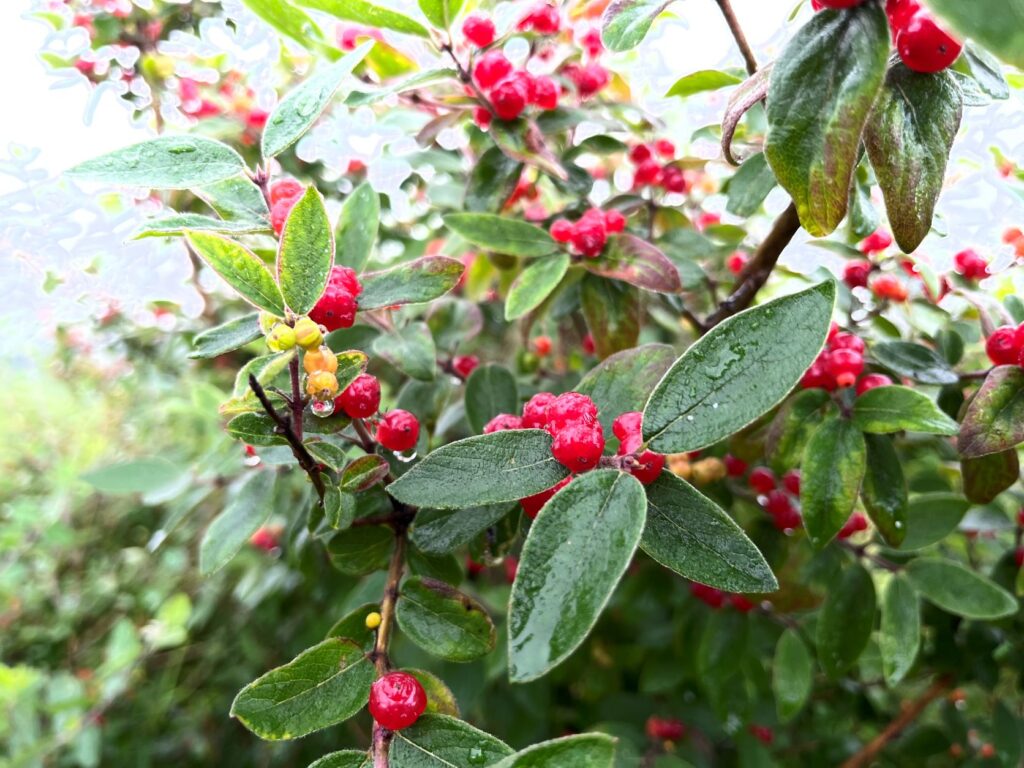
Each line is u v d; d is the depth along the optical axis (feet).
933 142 0.38
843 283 0.69
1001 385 0.46
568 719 1.05
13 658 1.39
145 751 1.16
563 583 0.31
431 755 0.37
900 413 0.50
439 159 0.78
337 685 0.39
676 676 0.92
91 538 1.52
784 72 0.36
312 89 0.42
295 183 0.51
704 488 0.70
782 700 0.72
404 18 0.55
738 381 0.34
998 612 0.57
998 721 0.82
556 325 0.91
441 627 0.43
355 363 0.39
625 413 0.42
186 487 0.83
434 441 0.66
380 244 0.98
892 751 0.93
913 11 0.37
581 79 0.79
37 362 1.51
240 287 0.38
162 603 1.36
